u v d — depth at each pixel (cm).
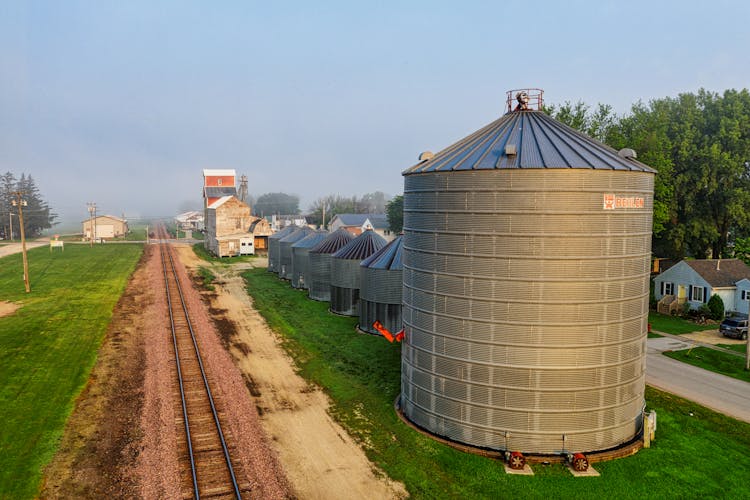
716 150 5728
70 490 1842
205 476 1933
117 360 3247
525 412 2069
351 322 4306
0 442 2177
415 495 1830
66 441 2200
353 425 2378
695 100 6531
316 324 4234
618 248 2077
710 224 6038
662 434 2344
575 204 2000
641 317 2209
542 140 2203
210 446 2166
